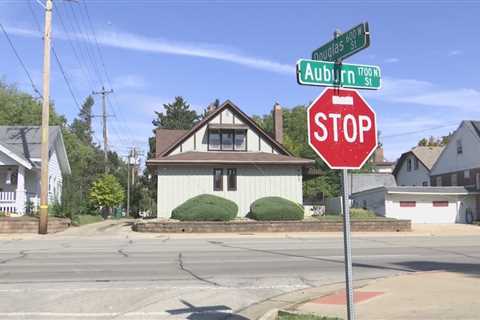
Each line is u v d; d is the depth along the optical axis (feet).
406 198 154.61
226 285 40.83
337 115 20.27
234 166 122.93
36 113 204.95
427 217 155.02
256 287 40.16
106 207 184.14
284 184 124.16
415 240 86.74
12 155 110.73
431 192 154.51
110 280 42.55
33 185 124.77
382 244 77.51
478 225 146.41
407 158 216.13
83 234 99.35
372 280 42.75
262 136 129.18
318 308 30.99
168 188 120.78
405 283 39.19
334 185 203.51
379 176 207.10
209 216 111.65
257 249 68.33
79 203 126.62
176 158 121.08
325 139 19.93
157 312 31.60
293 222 111.14
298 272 47.60
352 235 102.63
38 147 126.93
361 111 20.70
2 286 39.45
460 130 175.94
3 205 111.65
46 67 97.55
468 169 170.50
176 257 58.65
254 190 123.13
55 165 142.41
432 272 45.42
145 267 50.26
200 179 121.90
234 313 31.68
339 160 20.07
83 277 43.96
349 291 19.79
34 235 94.58
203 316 30.76
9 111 199.11
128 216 239.50
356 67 20.90
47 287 39.11
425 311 29.17
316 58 22.06
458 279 40.88
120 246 72.90
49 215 116.16
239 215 122.11
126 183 262.88
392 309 30.04
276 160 122.62
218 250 66.85
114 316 30.48
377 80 21.24
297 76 19.83
